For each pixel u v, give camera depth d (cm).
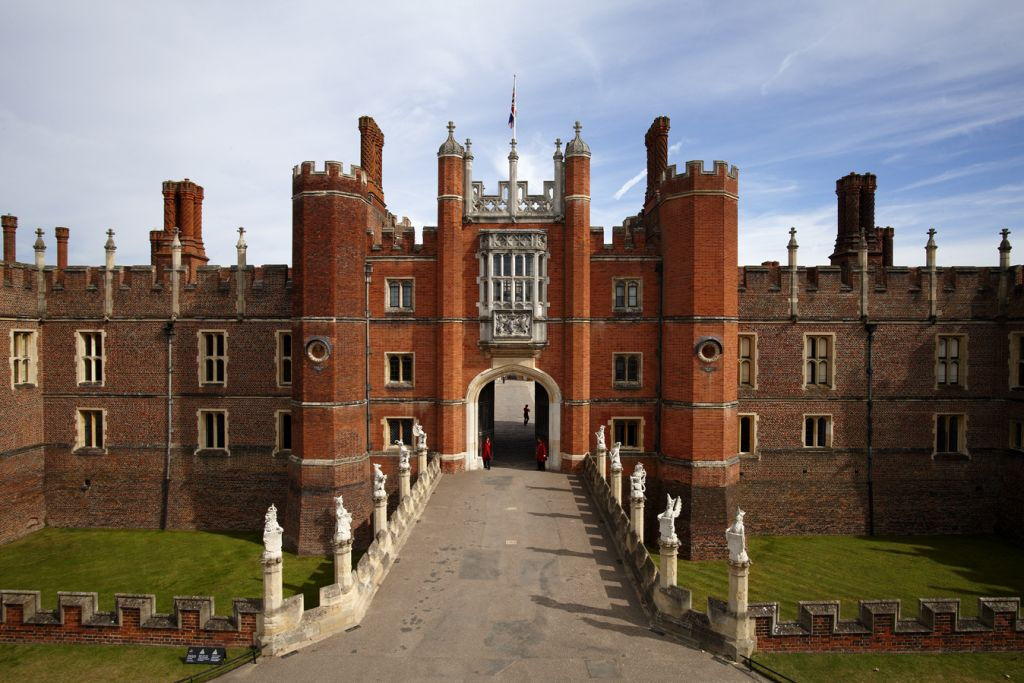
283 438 3161
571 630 1800
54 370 3172
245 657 1750
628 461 3038
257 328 3142
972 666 1845
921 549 2884
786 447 3095
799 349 3094
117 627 1964
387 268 3086
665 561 1852
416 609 1902
